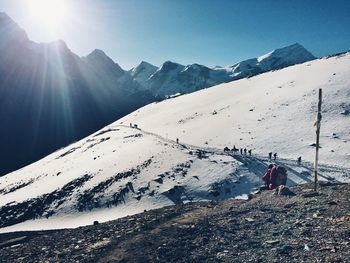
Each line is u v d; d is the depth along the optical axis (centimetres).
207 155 7788
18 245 2781
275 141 7838
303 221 2028
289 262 1592
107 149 10625
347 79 10162
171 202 6372
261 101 10825
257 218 2277
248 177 6481
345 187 2648
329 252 1600
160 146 9031
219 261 1739
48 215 7425
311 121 8350
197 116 11862
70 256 2183
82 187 8006
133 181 7412
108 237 2483
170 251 1955
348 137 7269
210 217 2495
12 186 10619
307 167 6291
